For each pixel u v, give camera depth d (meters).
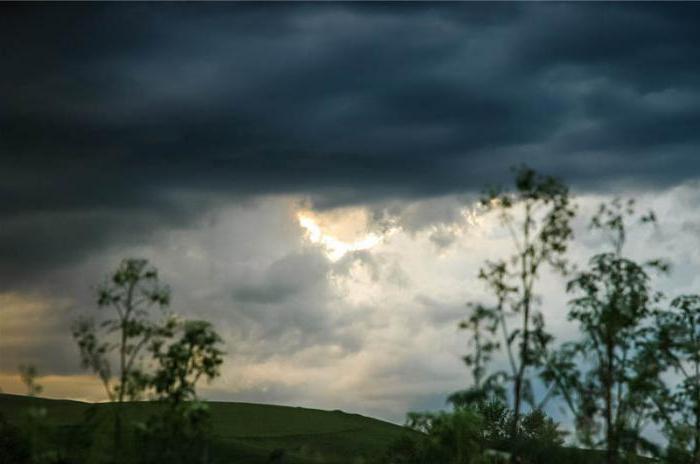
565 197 36.44
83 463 35.84
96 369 35.72
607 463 38.25
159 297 36.41
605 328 38.34
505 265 36.16
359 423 114.00
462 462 42.47
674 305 40.69
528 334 35.59
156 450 36.66
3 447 46.56
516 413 36.00
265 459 83.69
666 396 39.31
